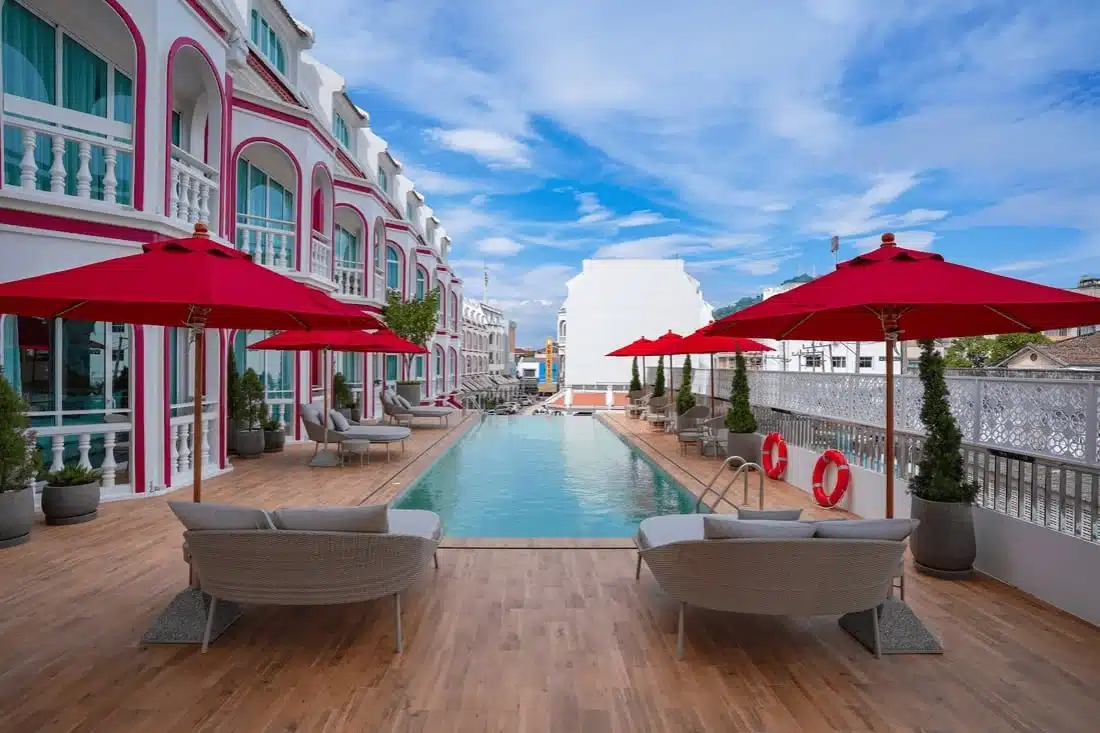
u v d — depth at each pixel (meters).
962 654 4.03
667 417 17.41
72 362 8.46
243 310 4.96
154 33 7.92
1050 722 3.24
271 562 3.89
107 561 5.69
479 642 4.14
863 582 3.89
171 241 4.18
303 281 12.98
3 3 7.54
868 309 4.72
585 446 16.08
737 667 3.84
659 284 36.16
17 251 6.98
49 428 7.40
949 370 7.45
